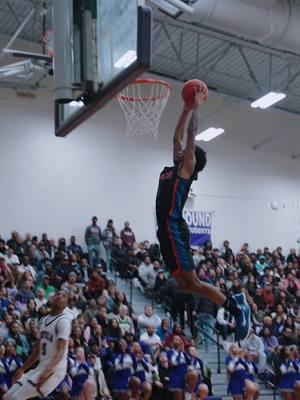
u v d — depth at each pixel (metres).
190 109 5.55
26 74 16.55
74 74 6.10
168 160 23.58
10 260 18.53
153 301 19.11
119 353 13.93
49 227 21.42
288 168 26.14
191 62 21.69
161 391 13.88
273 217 25.39
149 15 5.56
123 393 13.56
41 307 14.57
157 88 16.23
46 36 13.08
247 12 14.62
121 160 22.88
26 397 5.53
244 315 5.65
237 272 20.72
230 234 24.47
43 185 21.55
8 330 14.02
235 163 25.03
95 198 22.27
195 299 17.20
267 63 21.58
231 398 15.13
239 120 25.22
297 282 21.44
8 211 20.92
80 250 21.00
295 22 15.12
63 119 7.03
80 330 14.12
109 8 6.03
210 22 14.70
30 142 21.59
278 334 17.20
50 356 5.67
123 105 17.84
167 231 5.24
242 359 14.56
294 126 26.16
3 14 19.84
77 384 12.91
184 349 14.70
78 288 17.06
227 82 22.97
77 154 22.25
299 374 15.17
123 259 20.55
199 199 24.20
